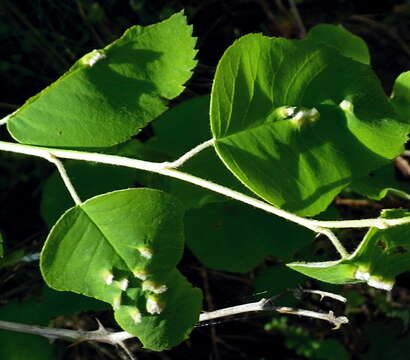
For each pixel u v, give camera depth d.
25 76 0.25
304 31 0.26
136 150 0.21
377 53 0.27
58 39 0.25
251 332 0.25
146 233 0.16
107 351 0.24
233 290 0.25
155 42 0.16
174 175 0.16
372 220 0.15
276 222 0.21
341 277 0.16
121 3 0.26
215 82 0.16
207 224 0.21
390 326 0.25
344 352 0.24
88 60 0.16
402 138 0.17
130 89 0.16
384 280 0.16
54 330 0.19
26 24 0.25
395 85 0.18
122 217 0.16
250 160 0.16
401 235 0.16
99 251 0.16
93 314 0.24
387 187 0.20
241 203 0.21
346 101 0.17
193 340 0.25
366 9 0.28
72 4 0.26
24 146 0.16
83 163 0.21
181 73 0.16
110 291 0.16
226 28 0.27
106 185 0.21
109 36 0.26
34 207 0.25
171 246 0.16
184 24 0.16
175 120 0.21
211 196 0.19
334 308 0.25
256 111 0.16
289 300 0.21
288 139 0.16
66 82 0.16
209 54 0.27
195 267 0.25
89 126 0.16
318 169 0.16
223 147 0.16
